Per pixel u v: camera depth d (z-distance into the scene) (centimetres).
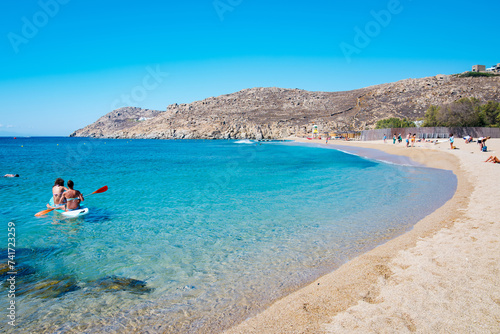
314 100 16488
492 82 10750
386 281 479
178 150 5962
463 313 370
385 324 358
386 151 3881
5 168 2597
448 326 345
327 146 6006
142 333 391
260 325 386
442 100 10344
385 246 658
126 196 1343
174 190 1491
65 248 710
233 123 14338
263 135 12631
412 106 10794
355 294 446
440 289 435
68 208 1038
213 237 786
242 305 456
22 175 2108
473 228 726
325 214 995
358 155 3778
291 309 419
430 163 2473
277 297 476
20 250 695
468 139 3909
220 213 1031
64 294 498
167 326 406
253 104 17338
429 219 868
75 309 452
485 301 395
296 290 495
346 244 709
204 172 2267
